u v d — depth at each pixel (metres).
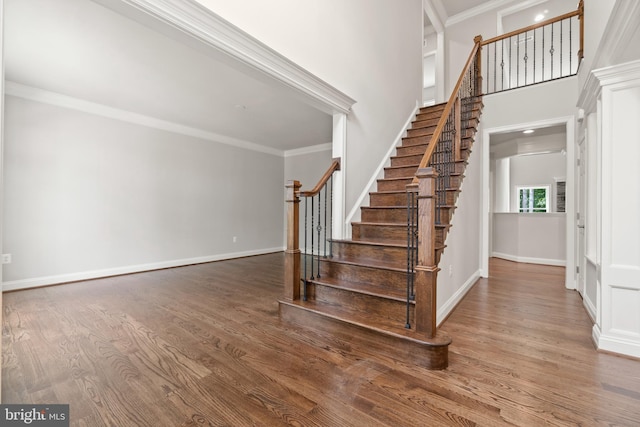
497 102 4.49
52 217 4.02
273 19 2.53
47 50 2.91
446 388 1.73
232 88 3.78
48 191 3.99
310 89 2.84
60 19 2.45
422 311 2.06
